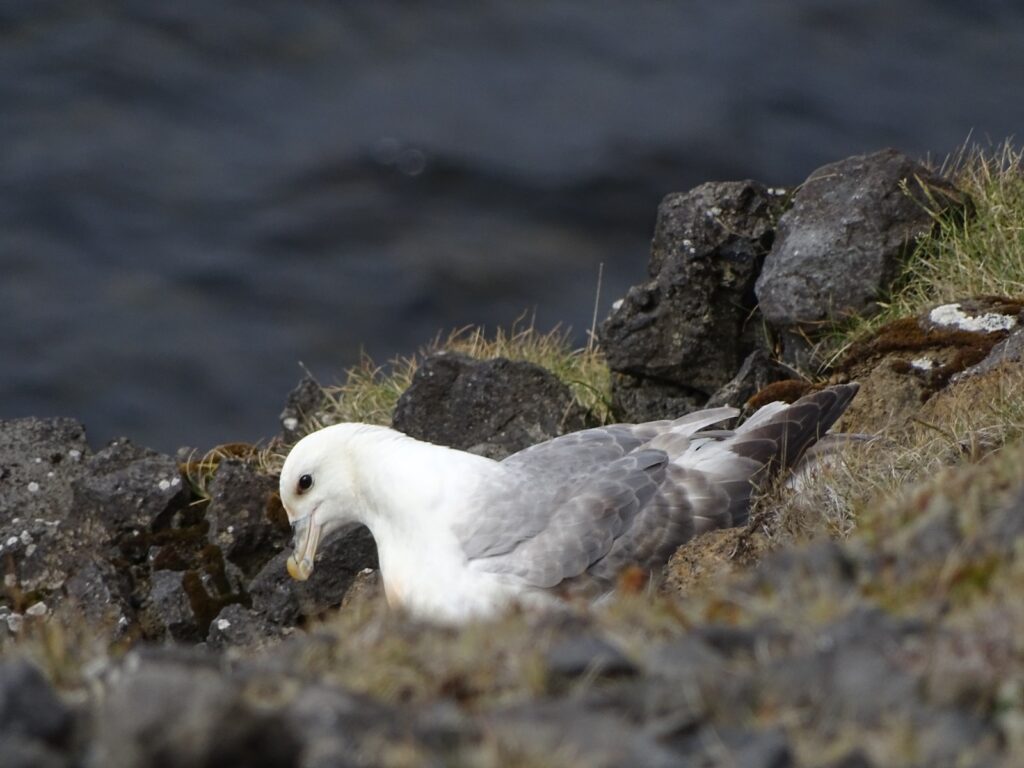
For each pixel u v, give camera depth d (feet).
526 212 96.53
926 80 106.83
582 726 18.70
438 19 119.44
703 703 19.24
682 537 32.86
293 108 108.88
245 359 85.61
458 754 18.22
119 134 105.50
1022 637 19.24
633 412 43.19
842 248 40.75
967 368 37.06
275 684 20.57
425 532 32.81
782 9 116.88
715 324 42.29
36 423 42.37
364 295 90.07
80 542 39.50
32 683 19.20
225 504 39.58
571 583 31.99
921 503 23.91
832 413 35.19
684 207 42.80
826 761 18.11
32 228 96.07
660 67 110.93
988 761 17.74
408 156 101.81
